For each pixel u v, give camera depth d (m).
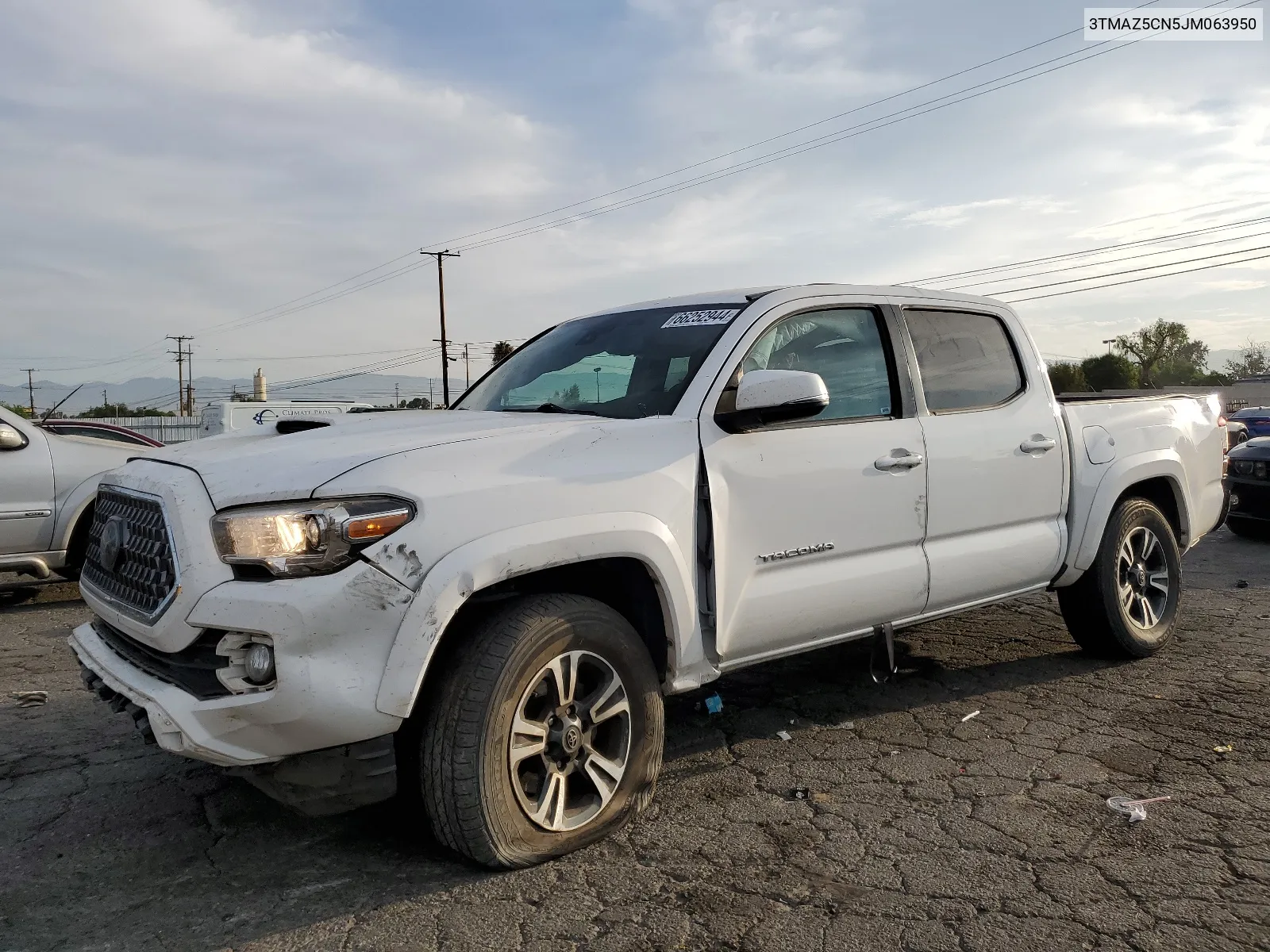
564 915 2.58
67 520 6.97
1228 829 3.02
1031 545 4.41
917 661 5.06
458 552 2.63
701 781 3.51
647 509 3.05
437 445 2.81
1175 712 4.17
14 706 4.53
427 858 2.93
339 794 2.62
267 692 2.47
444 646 2.81
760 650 3.49
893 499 3.81
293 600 2.47
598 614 2.95
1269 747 3.72
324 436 3.07
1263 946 2.38
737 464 3.35
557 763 2.90
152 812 3.30
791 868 2.83
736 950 2.41
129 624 2.82
